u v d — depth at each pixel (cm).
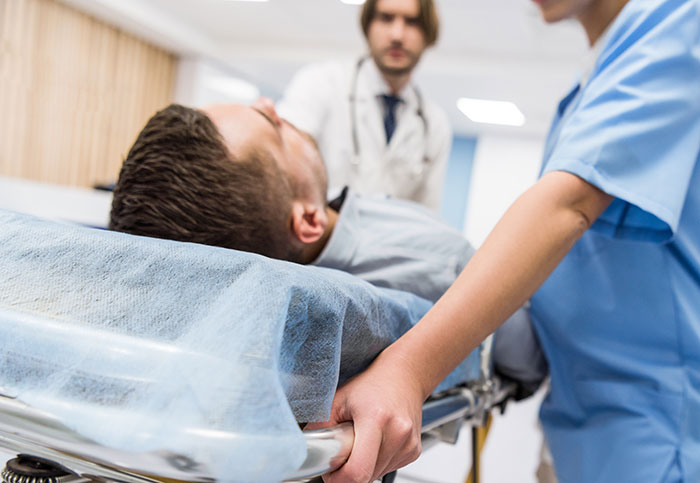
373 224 77
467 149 827
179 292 36
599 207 54
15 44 432
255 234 55
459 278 47
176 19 544
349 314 40
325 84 189
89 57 499
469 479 100
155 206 52
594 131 55
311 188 61
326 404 37
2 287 37
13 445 33
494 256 47
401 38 175
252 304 33
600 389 72
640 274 68
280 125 62
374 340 44
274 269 35
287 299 33
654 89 57
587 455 73
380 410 36
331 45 567
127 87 547
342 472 34
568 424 78
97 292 36
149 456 29
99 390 32
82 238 39
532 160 789
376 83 190
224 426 29
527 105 611
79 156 499
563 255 51
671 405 66
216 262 36
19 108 439
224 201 53
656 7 61
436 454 202
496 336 81
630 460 68
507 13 411
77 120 493
